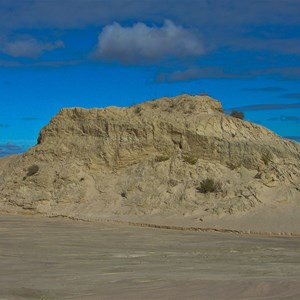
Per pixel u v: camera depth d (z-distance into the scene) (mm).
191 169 43344
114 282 15758
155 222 37250
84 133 50031
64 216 42062
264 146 44094
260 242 28828
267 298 12258
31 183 47281
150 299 12656
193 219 36688
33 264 20641
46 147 50906
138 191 42938
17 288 14867
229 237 31078
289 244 27969
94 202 43375
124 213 40594
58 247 26312
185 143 46062
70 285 15414
